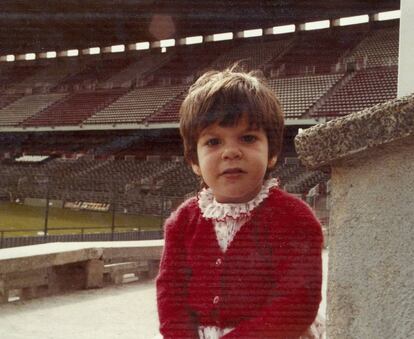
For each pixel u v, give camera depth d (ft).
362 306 4.77
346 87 91.15
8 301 22.38
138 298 24.06
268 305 5.11
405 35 13.29
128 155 96.27
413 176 4.59
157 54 122.93
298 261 5.15
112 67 124.16
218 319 5.19
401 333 4.56
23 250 23.99
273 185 5.47
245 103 5.02
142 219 72.69
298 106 89.81
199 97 5.14
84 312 20.94
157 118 98.43
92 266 26.11
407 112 4.44
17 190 92.32
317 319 5.50
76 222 70.28
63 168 98.53
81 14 94.79
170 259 5.49
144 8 94.89
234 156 5.05
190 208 5.62
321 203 54.44
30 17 93.76
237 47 115.75
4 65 134.00
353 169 4.87
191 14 99.25
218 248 5.31
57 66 130.21
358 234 4.83
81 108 110.32
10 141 112.06
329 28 110.32
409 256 4.57
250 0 96.32
